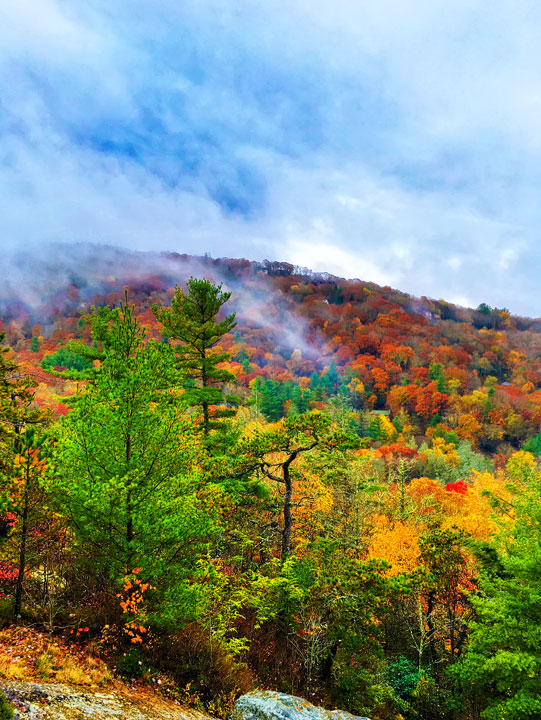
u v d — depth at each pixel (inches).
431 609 740.7
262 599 546.6
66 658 332.2
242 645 467.8
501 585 566.9
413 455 3149.6
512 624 512.7
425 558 729.0
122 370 411.2
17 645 327.6
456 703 609.9
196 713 345.1
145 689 345.7
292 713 336.5
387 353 6555.1
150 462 398.3
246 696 363.6
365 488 900.0
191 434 454.3
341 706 525.3
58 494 374.6
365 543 941.8
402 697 641.0
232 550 727.7
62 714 246.8
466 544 702.5
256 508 712.4
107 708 280.2
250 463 678.5
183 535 383.2
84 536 382.3
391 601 757.9
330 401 3297.2
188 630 447.5
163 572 390.9
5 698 224.7
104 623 407.2
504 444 4333.2
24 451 366.6
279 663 535.2
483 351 7381.9
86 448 381.4
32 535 397.7
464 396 4899.1
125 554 385.4
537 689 494.9
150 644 397.7
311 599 569.9
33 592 432.1
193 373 789.2
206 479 609.0
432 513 1261.1
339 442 640.4
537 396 5113.2
